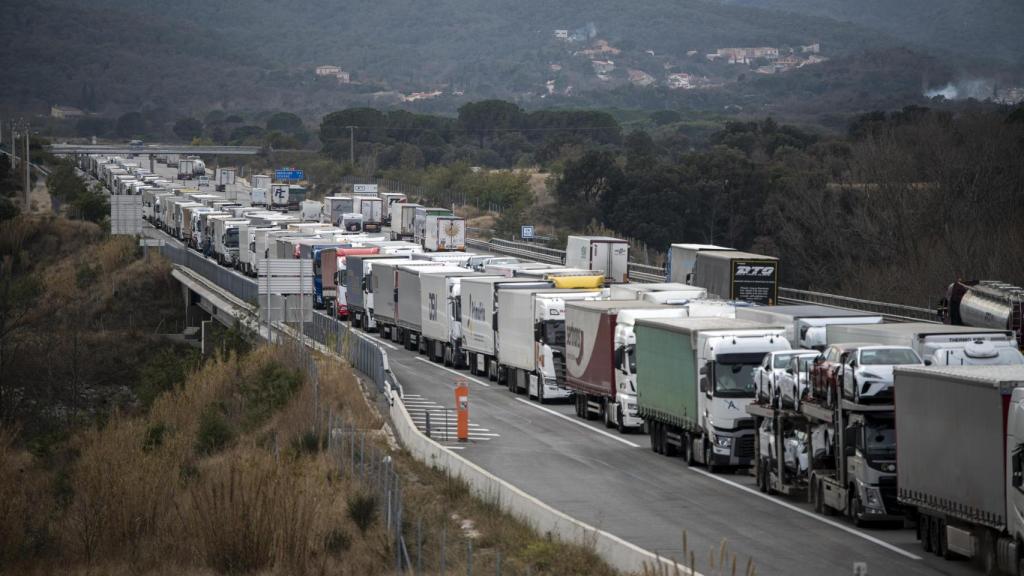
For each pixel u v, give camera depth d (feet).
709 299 473.67
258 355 542.98
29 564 302.25
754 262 572.51
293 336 554.87
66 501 357.20
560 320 476.54
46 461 472.44
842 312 380.58
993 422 211.61
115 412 560.61
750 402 329.31
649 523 271.69
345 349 547.49
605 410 424.46
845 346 276.82
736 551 242.78
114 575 288.30
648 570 205.98
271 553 279.49
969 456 219.61
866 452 260.42
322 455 366.02
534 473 337.31
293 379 479.00
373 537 277.85
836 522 272.31
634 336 395.75
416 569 249.34
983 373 224.33
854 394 261.65
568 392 474.90
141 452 373.61
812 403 283.38
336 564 269.85
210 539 286.05
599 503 295.07
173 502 321.93
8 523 314.55
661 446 369.09
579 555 236.02
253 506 286.05
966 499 221.05
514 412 455.63
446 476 328.49
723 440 329.31
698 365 337.31
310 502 288.10
